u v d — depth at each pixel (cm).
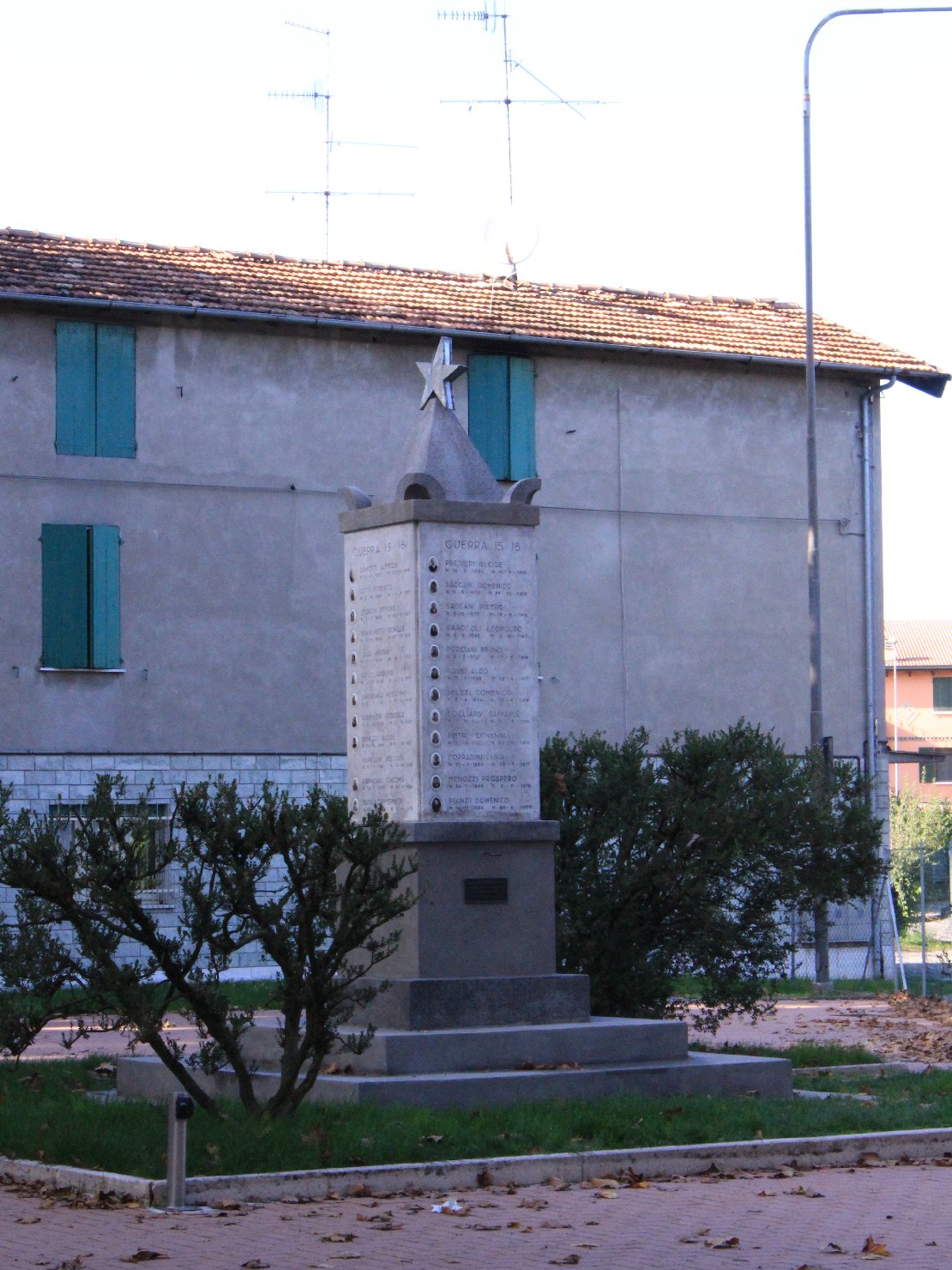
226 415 3017
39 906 1180
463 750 1486
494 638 1507
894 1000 2653
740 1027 2225
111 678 2922
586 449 3278
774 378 3438
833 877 1788
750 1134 1230
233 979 2831
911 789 5581
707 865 1723
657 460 3331
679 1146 1183
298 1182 1066
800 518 3434
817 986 2778
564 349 3253
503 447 3209
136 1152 1125
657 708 3291
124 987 1175
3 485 2878
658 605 3309
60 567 2895
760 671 3378
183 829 1242
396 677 1501
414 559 1488
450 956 1452
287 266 3228
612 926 1752
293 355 3066
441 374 1571
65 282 2922
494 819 1489
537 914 1493
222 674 2986
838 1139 1216
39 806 2855
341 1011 1230
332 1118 1207
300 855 1190
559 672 3225
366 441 3100
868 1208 1035
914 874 4784
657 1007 1784
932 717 6712
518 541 1524
